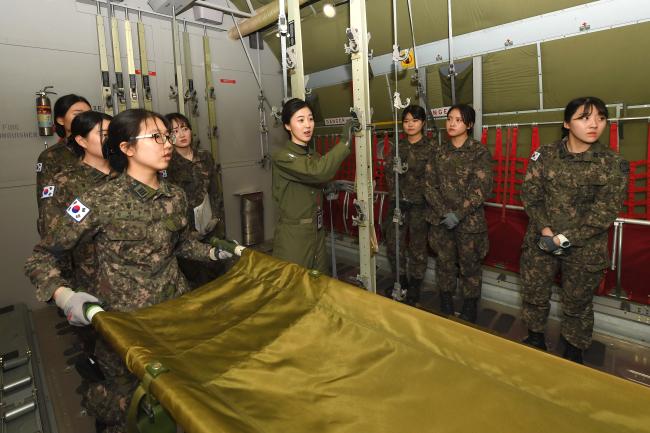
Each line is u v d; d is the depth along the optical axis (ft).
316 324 4.27
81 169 6.85
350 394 3.32
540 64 8.65
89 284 7.03
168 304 4.54
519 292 9.88
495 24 8.93
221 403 3.03
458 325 3.77
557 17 8.02
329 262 13.80
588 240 6.89
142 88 12.24
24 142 10.36
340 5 11.02
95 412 5.10
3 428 6.24
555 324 9.08
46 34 10.41
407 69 10.98
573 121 6.73
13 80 10.04
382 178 12.88
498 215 10.42
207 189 10.36
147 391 2.99
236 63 14.58
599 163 6.77
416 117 9.98
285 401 3.25
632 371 7.32
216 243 5.83
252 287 5.08
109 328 3.76
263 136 15.80
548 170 7.34
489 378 3.32
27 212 10.58
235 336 4.13
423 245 10.39
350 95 13.09
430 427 2.94
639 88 7.72
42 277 4.26
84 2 10.94
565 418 2.89
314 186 7.72
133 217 4.65
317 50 12.81
